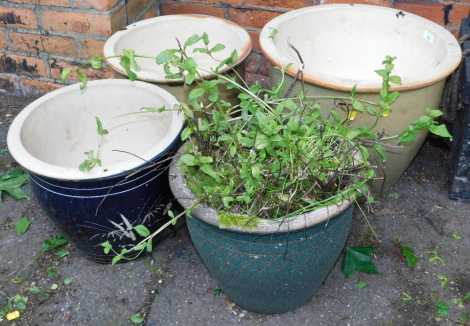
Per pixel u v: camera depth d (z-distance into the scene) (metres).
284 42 1.85
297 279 1.35
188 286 1.64
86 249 1.63
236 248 1.28
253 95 1.32
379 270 1.68
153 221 1.60
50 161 1.70
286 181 1.29
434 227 1.81
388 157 1.72
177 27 2.06
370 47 1.97
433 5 2.10
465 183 1.85
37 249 1.78
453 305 1.56
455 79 1.78
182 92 1.75
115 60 1.77
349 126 1.61
